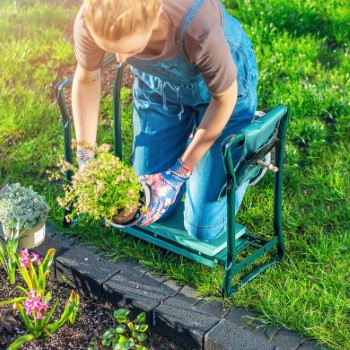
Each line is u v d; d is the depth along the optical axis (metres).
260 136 3.16
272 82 5.14
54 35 5.68
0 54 5.36
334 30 5.68
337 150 4.55
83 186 3.09
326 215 4.00
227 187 3.18
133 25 2.37
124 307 3.48
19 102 4.99
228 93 2.86
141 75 3.31
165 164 3.70
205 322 3.29
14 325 3.38
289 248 3.81
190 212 3.56
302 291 3.45
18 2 6.18
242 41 3.20
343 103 4.85
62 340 3.33
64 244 3.80
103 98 5.01
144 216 3.12
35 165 4.46
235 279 3.55
